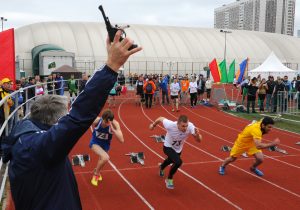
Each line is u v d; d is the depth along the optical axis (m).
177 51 50.06
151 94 19.69
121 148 10.17
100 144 6.52
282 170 8.20
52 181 1.74
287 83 20.19
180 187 6.89
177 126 6.38
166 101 22.73
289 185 7.09
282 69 27.11
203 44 52.81
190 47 51.41
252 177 7.59
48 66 33.06
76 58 43.25
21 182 1.72
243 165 8.52
